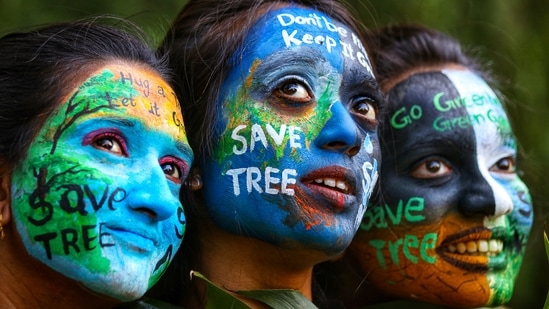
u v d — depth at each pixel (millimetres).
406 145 2738
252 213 2307
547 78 4004
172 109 2174
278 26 2416
